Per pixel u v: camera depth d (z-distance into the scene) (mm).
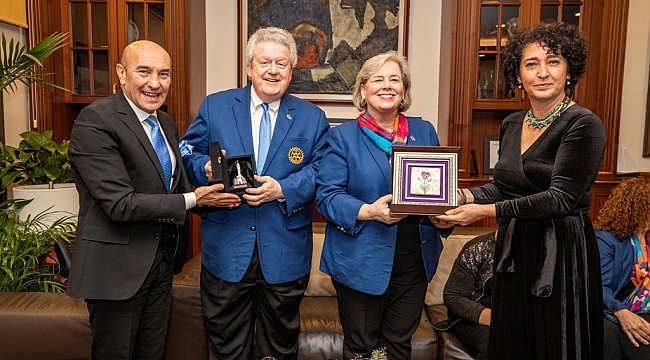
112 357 1590
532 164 1348
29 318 1907
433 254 1632
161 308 1710
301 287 1784
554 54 1310
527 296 1356
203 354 2105
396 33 3475
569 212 1298
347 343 1651
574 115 1298
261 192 1598
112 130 1483
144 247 1576
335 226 1596
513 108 3199
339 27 3477
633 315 1933
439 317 2271
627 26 3205
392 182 1461
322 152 1777
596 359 1353
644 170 3439
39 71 3133
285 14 3467
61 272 2340
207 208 1700
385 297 1606
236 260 1691
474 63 3125
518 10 3156
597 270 1354
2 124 2900
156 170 1582
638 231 2055
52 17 3229
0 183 2639
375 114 1600
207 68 3561
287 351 1830
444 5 3350
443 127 3330
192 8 3188
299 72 3520
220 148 1651
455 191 1430
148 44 1578
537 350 1342
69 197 2590
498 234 1473
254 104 1747
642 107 3393
